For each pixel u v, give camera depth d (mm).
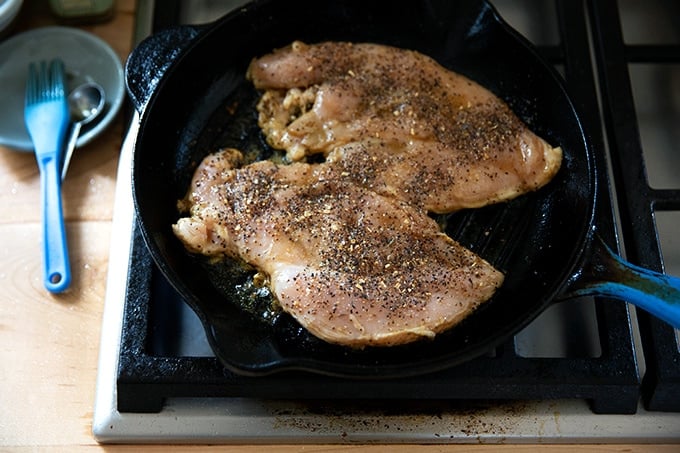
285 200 702
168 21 827
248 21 760
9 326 735
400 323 656
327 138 738
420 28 795
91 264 762
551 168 721
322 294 662
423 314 659
